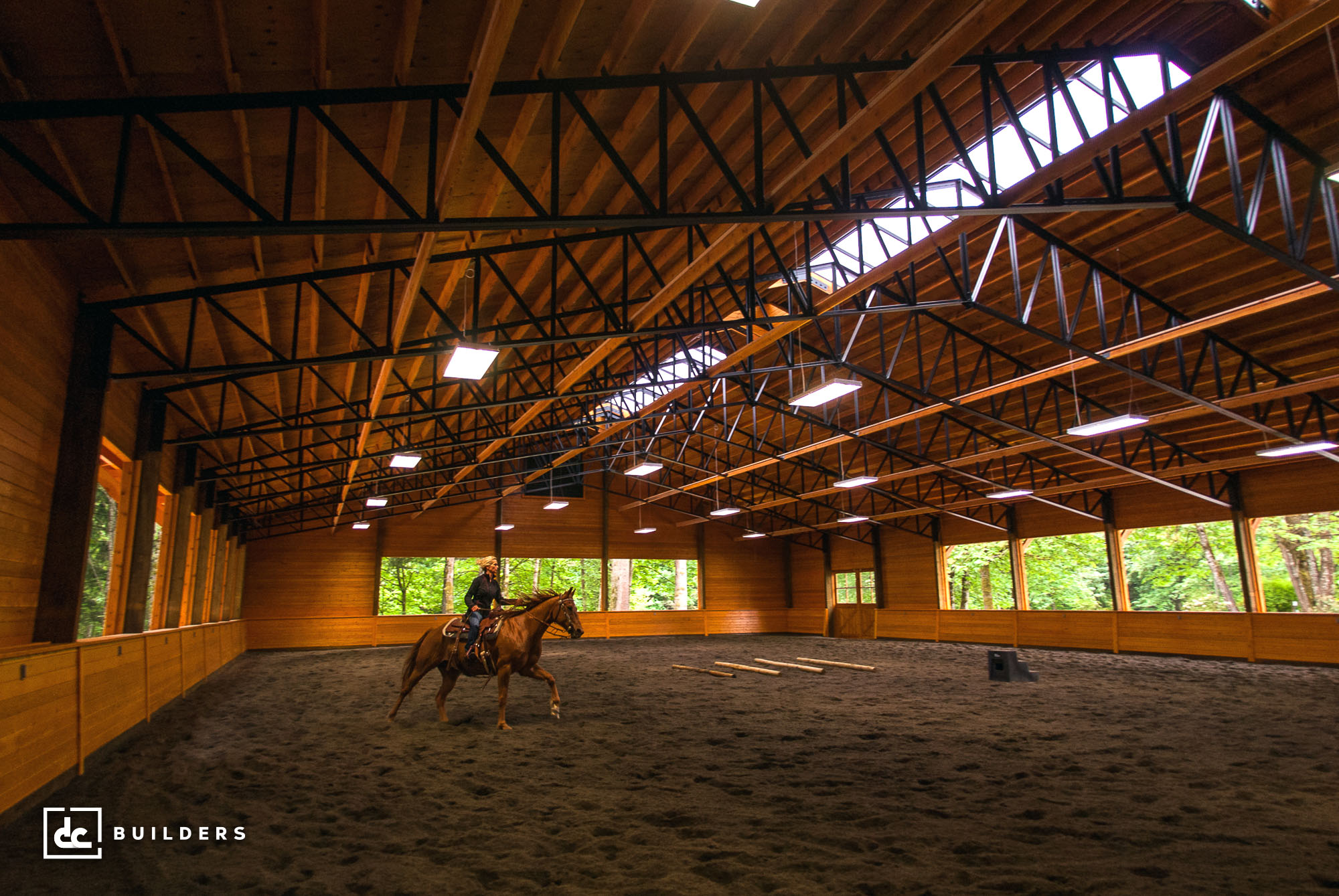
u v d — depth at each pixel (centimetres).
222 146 611
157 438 1073
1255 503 1725
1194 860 453
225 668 1845
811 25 643
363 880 433
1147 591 3097
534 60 623
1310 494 1628
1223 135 855
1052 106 710
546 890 418
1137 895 400
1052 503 2008
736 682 1480
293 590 2591
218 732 943
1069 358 1402
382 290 1041
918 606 2623
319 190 667
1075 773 684
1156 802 586
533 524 2894
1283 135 814
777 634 3145
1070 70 781
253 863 466
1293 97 781
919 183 671
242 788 657
